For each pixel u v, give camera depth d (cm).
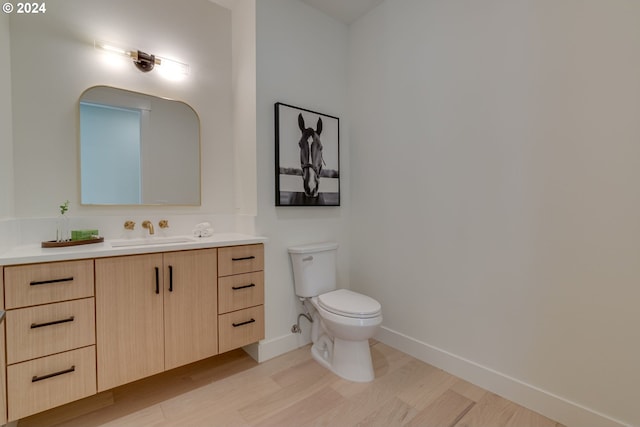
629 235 130
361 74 252
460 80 187
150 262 160
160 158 208
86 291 142
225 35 235
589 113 139
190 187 220
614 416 135
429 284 206
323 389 177
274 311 217
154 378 188
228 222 235
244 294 197
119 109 193
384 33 233
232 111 238
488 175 175
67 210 175
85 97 181
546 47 151
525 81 159
